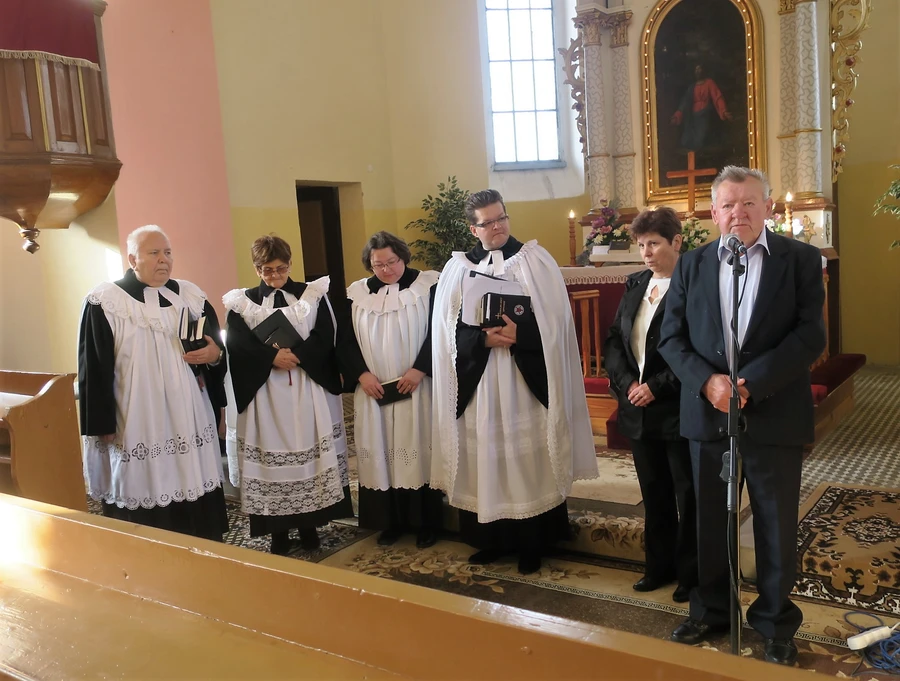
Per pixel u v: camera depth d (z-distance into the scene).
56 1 5.41
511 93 10.15
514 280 3.41
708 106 7.97
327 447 3.78
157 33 6.59
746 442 2.48
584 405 3.56
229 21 6.96
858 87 8.29
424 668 1.10
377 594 1.14
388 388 3.72
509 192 9.95
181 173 6.76
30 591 1.54
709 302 2.54
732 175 2.46
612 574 3.45
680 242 3.06
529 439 3.40
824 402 5.38
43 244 6.89
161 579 1.43
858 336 8.59
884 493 3.84
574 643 0.96
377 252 3.74
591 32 8.28
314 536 3.94
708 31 7.89
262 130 7.29
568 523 3.61
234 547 1.36
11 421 3.40
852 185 8.44
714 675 0.87
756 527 2.55
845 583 3.07
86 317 3.43
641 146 8.38
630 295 3.14
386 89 8.73
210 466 3.64
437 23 8.95
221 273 6.98
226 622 1.34
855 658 2.63
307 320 3.77
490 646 1.03
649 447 3.08
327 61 8.00
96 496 3.62
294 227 7.63
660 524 3.18
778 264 2.43
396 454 3.77
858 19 7.93
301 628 1.24
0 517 1.75
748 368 2.39
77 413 3.85
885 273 8.34
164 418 3.50
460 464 3.53
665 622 2.96
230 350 3.72
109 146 5.88
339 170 8.13
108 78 6.21
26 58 5.26
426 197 9.02
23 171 5.29
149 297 3.55
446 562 3.70
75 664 1.26
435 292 3.66
